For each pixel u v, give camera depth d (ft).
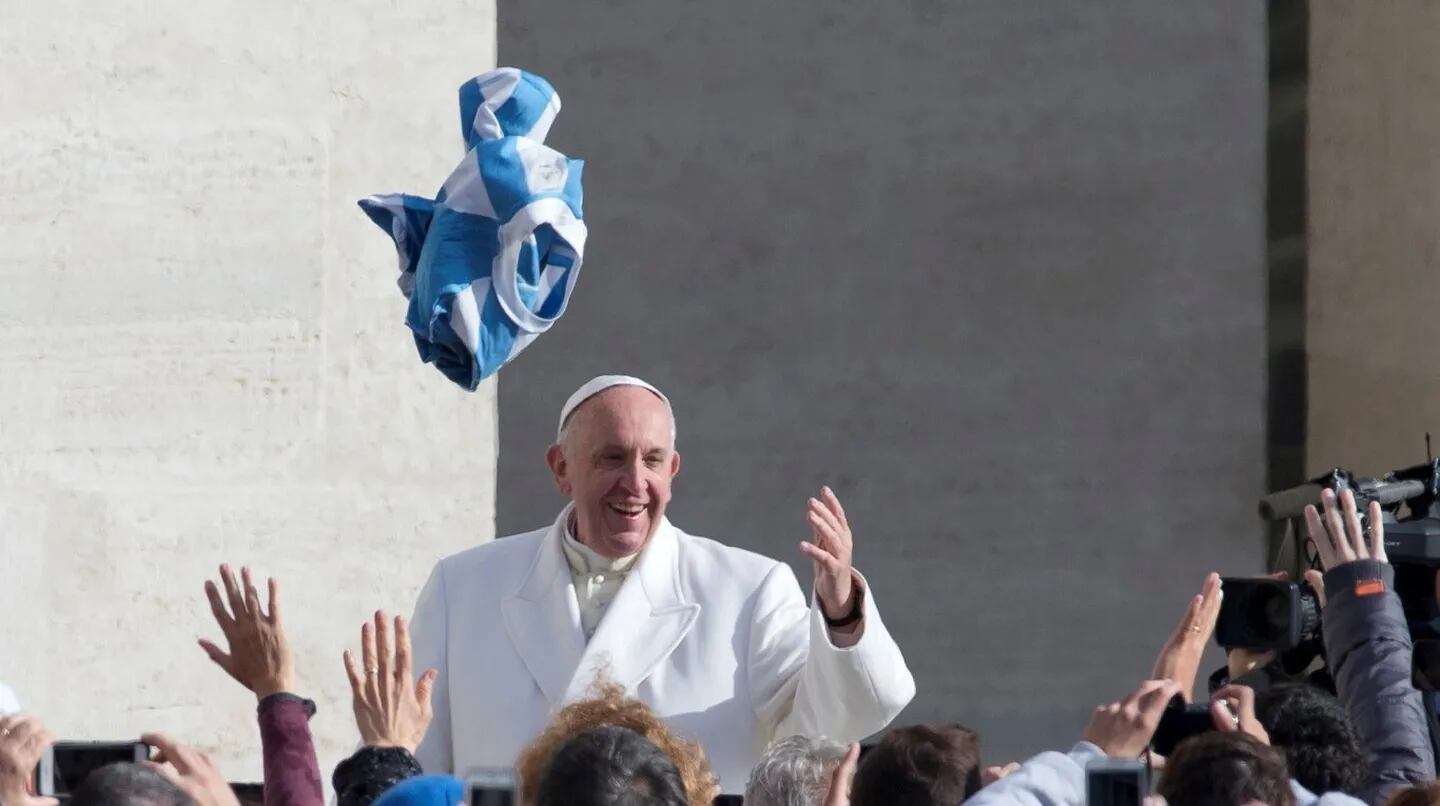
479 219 67.10
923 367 133.39
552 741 47.55
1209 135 136.05
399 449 77.25
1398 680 58.34
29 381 74.54
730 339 132.26
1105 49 135.64
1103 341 134.72
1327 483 68.64
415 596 76.95
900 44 134.82
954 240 134.21
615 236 132.16
